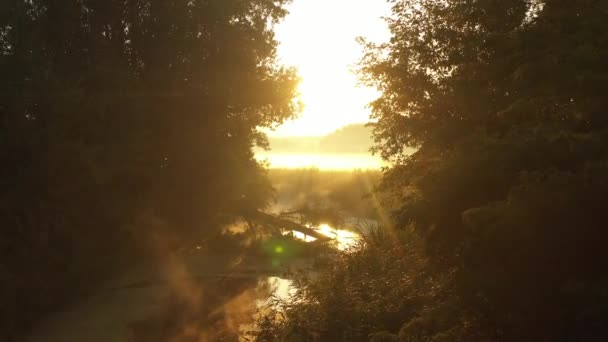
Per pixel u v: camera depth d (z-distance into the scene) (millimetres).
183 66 23062
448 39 12531
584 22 7043
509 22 9711
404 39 13547
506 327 6707
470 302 7250
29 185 15289
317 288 10766
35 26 19203
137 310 14867
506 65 8047
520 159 6703
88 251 16875
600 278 5711
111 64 20062
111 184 18719
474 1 11203
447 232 7609
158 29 22750
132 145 19219
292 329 9289
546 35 7406
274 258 22234
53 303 14969
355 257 12719
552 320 6156
